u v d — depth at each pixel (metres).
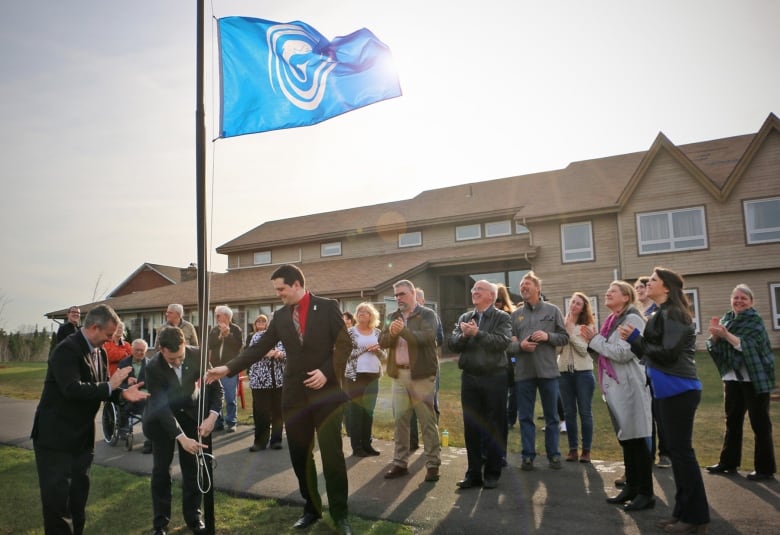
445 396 11.56
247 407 11.73
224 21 5.23
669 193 20.62
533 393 6.32
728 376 5.77
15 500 5.57
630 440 4.96
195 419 4.74
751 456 6.57
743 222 19.55
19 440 8.66
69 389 3.90
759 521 4.48
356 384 7.34
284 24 5.47
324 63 5.64
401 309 6.28
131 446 7.90
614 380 5.00
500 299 7.41
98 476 6.44
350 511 5.00
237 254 31.86
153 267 39.84
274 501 5.37
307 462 4.67
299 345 4.68
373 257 27.12
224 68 5.19
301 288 4.79
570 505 5.03
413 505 5.13
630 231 21.06
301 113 5.45
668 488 5.42
